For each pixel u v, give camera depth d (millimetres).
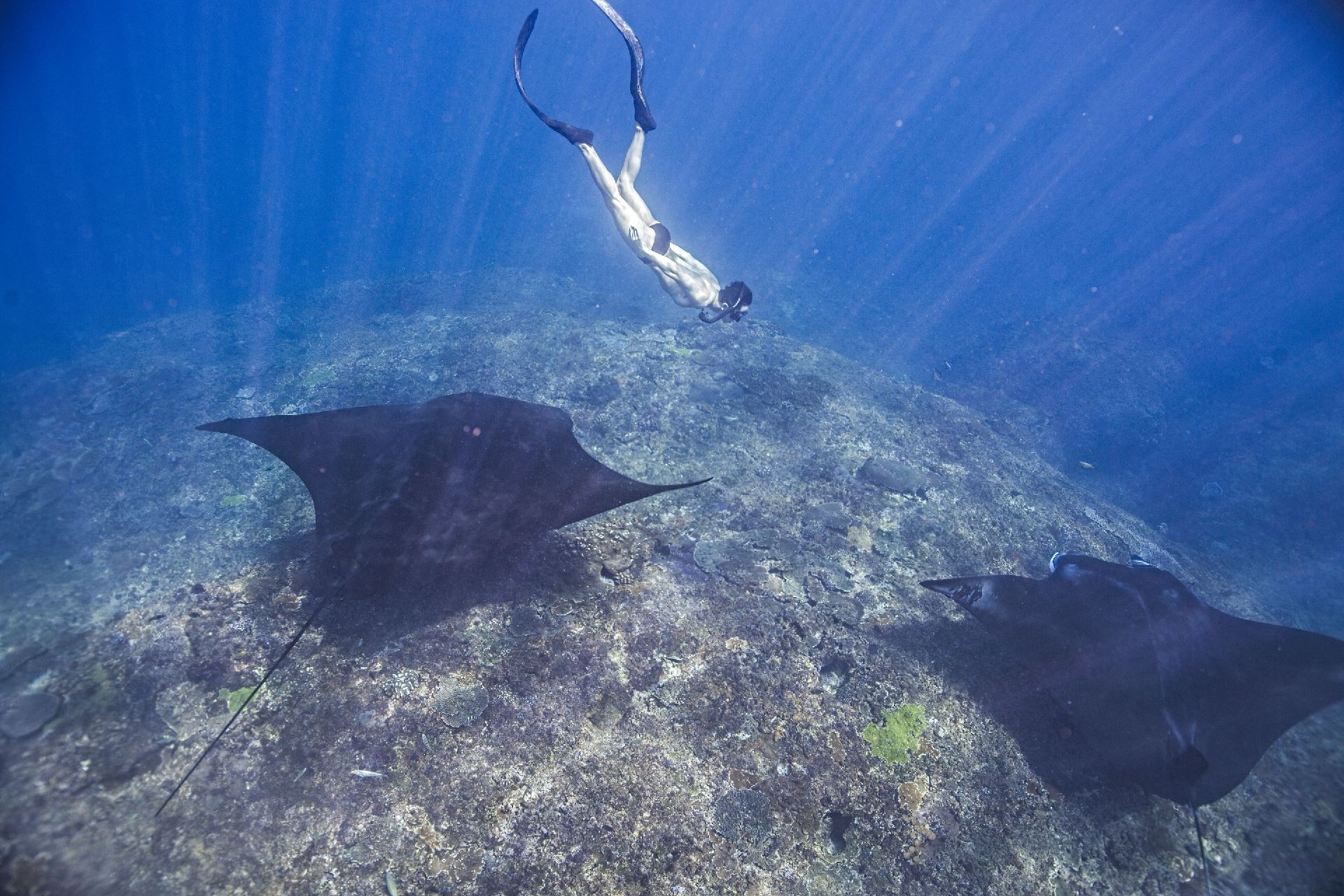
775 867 3037
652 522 5281
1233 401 16750
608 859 2910
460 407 4391
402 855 2811
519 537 3773
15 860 2461
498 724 3379
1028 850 3318
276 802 2934
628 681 3725
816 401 8180
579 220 29312
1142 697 3566
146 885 2537
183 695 3346
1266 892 3281
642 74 4875
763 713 3686
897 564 5293
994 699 3998
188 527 5094
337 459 4137
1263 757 4074
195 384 8273
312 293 14961
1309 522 11406
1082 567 4277
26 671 3311
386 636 3795
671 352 8977
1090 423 15453
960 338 20625
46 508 5422
